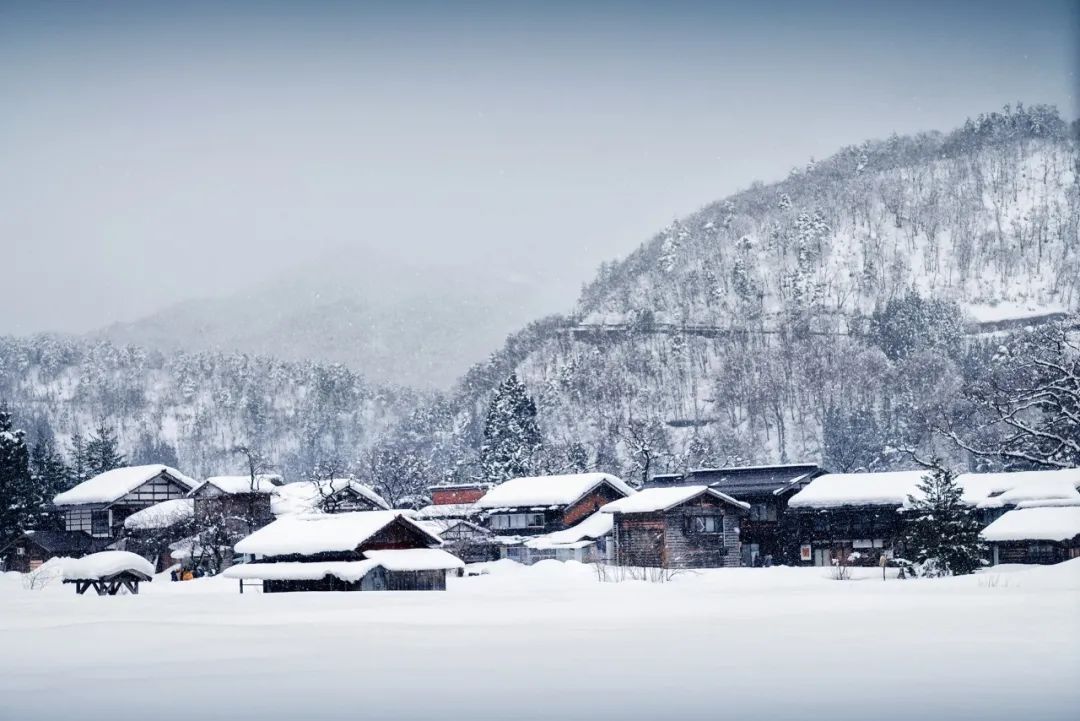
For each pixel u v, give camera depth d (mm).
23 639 20453
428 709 10484
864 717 9484
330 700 11180
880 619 21234
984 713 9562
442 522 79750
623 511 70500
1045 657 13844
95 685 12789
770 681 12016
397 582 50625
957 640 16328
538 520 78375
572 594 39625
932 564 47156
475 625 22562
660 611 26891
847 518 71688
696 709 10133
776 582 47781
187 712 10523
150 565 51656
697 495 70312
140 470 92312
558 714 10008
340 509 82688
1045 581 37219
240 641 19031
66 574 50969
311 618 26625
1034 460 62812
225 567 72312
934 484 49594
